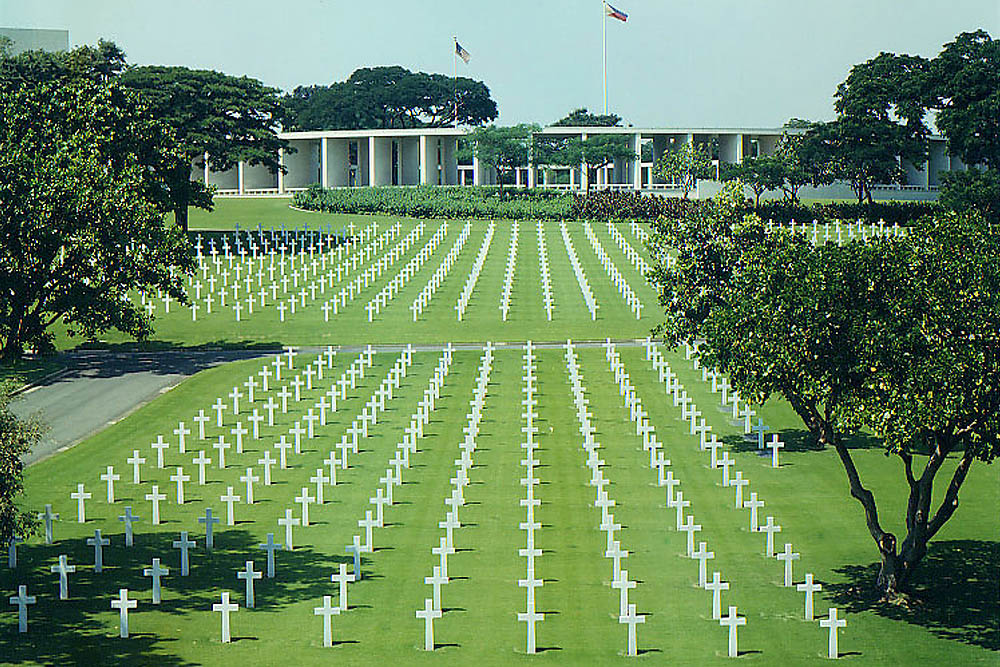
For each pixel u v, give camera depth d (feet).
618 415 222.07
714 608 122.93
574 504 165.78
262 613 125.59
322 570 139.03
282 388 245.45
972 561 144.46
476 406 214.07
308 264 426.10
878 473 183.52
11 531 123.24
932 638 120.06
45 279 275.59
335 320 331.57
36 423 128.77
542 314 337.93
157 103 534.78
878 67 556.10
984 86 481.46
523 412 223.71
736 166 570.05
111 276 278.87
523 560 142.20
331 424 215.31
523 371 263.29
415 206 590.96
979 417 123.34
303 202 641.81
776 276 136.98
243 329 320.50
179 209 453.99
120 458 192.24
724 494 171.83
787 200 547.08
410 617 124.26
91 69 521.65
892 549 132.05
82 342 306.76
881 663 113.50
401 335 310.86
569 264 429.38
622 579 122.52
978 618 125.80
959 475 128.57
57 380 261.65
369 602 128.77
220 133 558.97
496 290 378.94
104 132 327.88
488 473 182.09
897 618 125.80
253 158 547.90
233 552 145.69
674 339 204.03
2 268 269.44
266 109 560.20
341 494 171.12
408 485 175.73
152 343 305.12
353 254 451.12
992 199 444.14
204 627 121.70
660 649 115.85
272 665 111.86
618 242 473.26
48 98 324.39
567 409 226.58
